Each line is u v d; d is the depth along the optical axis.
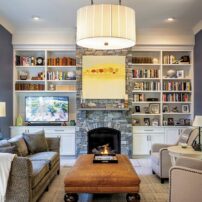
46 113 7.08
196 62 6.71
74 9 5.36
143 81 7.21
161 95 6.99
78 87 6.62
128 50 6.63
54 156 4.82
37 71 7.26
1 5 5.13
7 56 6.44
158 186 4.47
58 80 7.03
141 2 4.96
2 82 6.09
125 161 4.23
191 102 6.98
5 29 6.26
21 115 7.24
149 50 6.92
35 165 3.93
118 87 6.58
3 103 4.72
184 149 4.31
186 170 2.94
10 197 3.20
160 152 4.67
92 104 6.58
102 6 2.88
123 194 4.11
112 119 6.64
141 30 6.79
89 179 3.38
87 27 2.92
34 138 5.07
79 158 4.49
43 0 4.88
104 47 3.50
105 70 6.59
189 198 2.91
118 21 2.89
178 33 6.82
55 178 4.93
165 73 7.27
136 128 6.73
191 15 5.73
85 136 6.62
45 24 6.40
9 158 3.20
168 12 5.53
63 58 7.05
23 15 5.73
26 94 7.26
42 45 6.86
